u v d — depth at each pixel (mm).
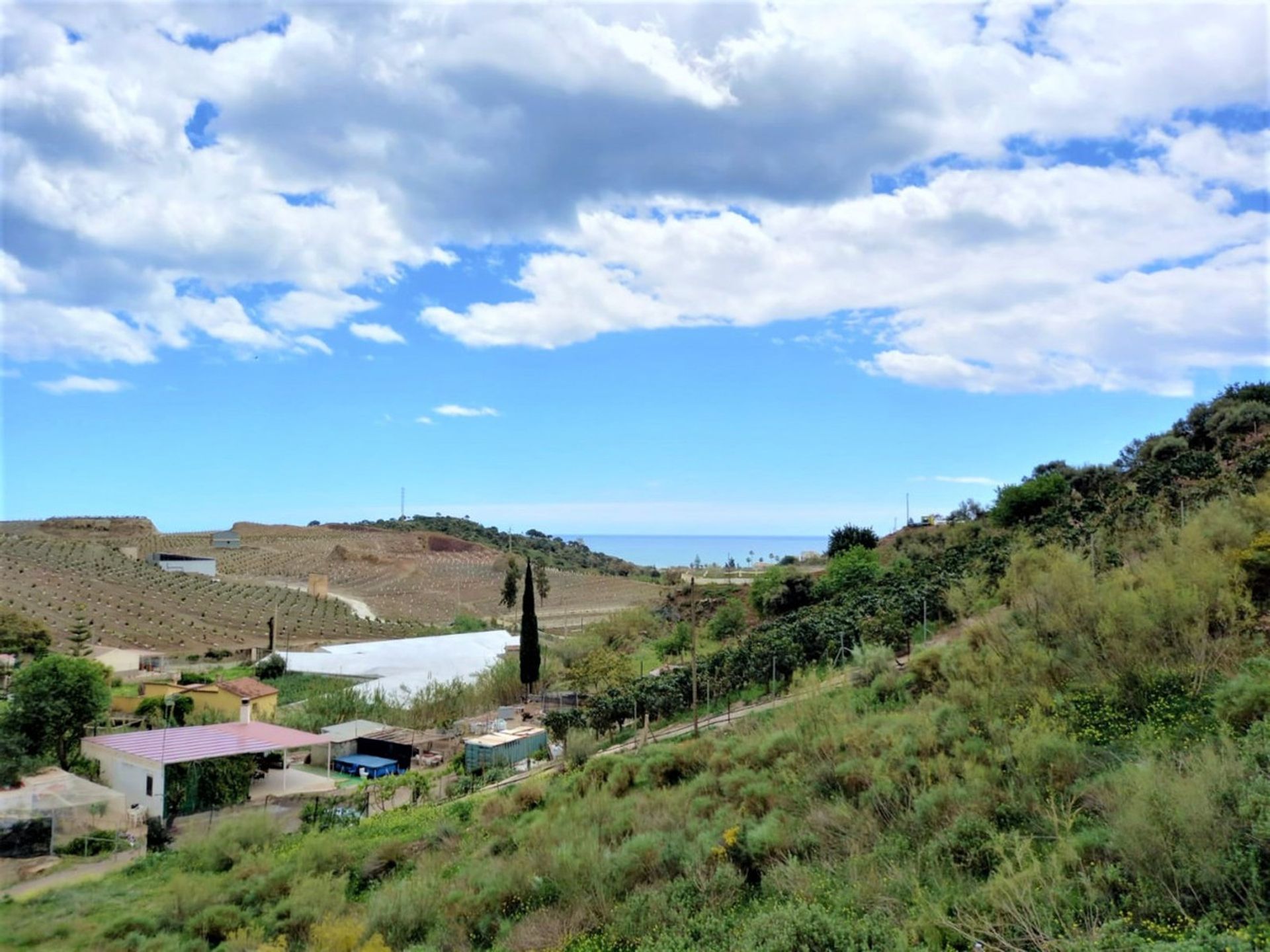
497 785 26547
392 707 41625
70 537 128375
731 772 15328
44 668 28297
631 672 41906
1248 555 14398
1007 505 46594
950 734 12273
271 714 38906
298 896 14117
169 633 68625
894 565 48219
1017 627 16062
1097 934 6367
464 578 121500
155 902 15773
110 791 23828
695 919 9336
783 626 36438
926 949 7102
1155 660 12125
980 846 8820
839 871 9477
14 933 14133
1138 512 29156
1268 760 7953
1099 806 8836
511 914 11750
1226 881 6621
